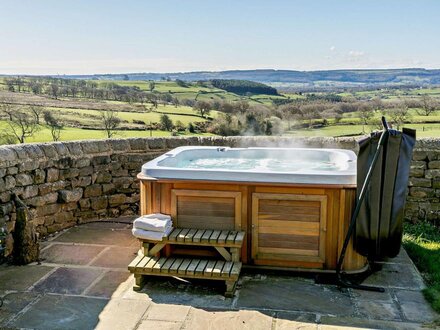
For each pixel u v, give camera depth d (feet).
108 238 14.58
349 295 10.30
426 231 15.52
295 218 11.17
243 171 11.24
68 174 15.43
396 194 10.87
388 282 11.03
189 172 11.44
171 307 9.75
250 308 9.66
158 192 11.69
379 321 9.05
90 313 9.50
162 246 11.16
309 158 16.21
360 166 10.62
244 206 11.33
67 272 11.78
